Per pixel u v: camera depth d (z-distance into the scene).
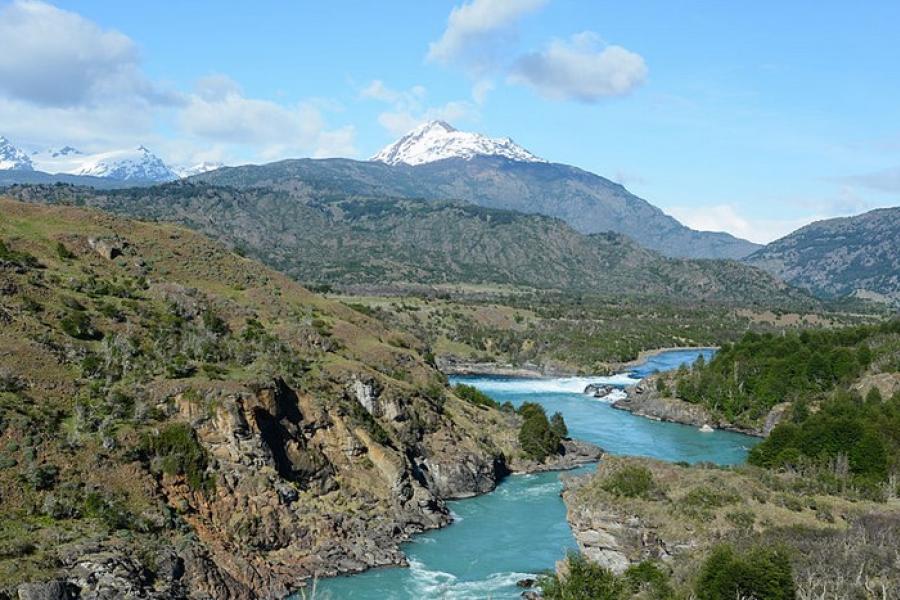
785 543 65.25
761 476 85.88
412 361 139.00
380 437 105.06
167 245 137.75
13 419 76.88
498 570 84.12
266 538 83.12
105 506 73.44
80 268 114.75
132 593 65.00
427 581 81.00
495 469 120.25
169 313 110.06
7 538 64.94
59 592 61.28
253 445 89.56
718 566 58.28
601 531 75.00
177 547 73.94
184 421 88.06
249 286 137.25
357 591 78.31
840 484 86.12
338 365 115.38
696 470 86.38
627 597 63.00
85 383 87.75
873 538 67.75
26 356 86.38
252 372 99.62
